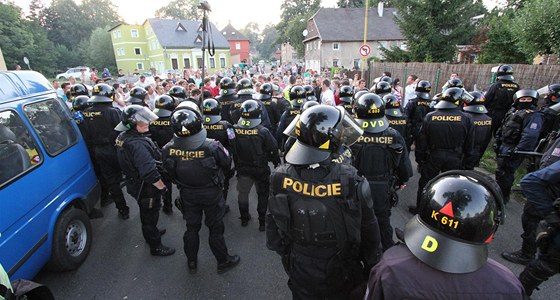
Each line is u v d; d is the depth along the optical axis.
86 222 3.64
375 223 1.88
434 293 1.13
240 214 4.47
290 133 2.00
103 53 59.59
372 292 1.30
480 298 1.10
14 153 2.72
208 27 4.79
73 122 3.97
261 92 6.52
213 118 4.55
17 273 2.57
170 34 48.44
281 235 2.05
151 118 3.26
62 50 58.97
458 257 1.12
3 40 43.06
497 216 1.20
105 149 4.35
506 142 4.30
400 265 1.23
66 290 3.14
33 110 3.19
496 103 6.05
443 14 15.31
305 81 10.81
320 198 1.74
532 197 2.31
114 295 3.07
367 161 3.04
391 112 4.32
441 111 3.85
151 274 3.37
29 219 2.75
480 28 16.09
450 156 3.85
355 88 8.78
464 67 9.72
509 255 3.37
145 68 54.56
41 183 2.97
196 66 49.09
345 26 41.41
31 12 69.06
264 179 4.04
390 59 17.67
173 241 4.02
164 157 3.05
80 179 3.75
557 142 2.64
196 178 2.95
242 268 3.43
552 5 8.62
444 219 1.16
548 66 6.97
